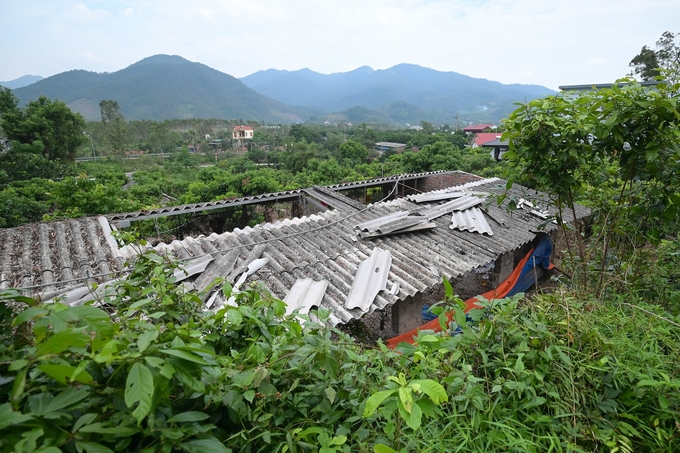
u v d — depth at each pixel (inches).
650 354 78.3
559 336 84.7
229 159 1847.9
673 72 112.1
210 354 52.5
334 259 206.2
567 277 167.8
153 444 44.3
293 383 65.6
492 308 92.1
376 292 173.5
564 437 67.7
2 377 39.6
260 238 219.9
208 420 57.8
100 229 215.9
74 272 172.2
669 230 120.8
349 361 74.5
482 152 1186.6
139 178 1238.3
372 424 70.6
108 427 40.3
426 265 210.2
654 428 70.3
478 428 67.8
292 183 851.4
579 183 136.5
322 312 82.3
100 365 44.9
